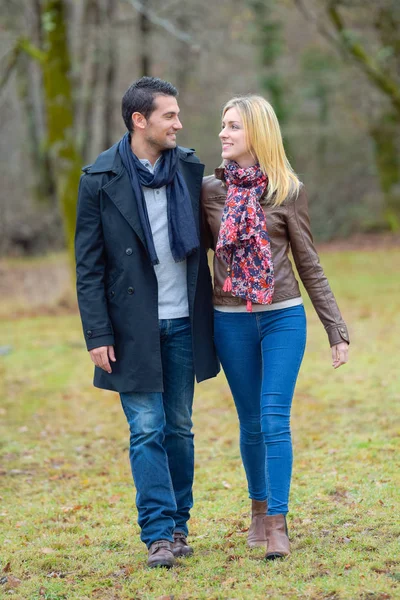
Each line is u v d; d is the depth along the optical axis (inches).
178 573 209.2
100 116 1493.6
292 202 216.1
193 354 220.7
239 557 218.2
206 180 225.3
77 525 265.9
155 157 221.9
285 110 1578.5
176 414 227.3
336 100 1558.8
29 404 485.7
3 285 1047.6
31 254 1501.0
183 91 1429.6
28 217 1557.6
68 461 362.6
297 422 397.7
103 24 1080.2
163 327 221.5
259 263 212.7
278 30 1519.4
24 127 1712.6
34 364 612.7
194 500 286.7
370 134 1557.6
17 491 318.0
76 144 885.8
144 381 216.4
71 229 887.7
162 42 1235.2
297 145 1664.6
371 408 410.0
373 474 292.4
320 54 1531.7
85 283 220.2
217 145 1594.5
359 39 1080.2
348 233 1605.6
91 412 461.1
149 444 216.7
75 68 1112.8
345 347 218.4
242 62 1539.1
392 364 515.2
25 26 1037.8
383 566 202.5
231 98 224.1
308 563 206.8
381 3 1023.6
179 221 217.5
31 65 1551.4
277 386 211.9
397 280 991.0
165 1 1015.0
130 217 216.7
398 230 1571.1
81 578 215.3
